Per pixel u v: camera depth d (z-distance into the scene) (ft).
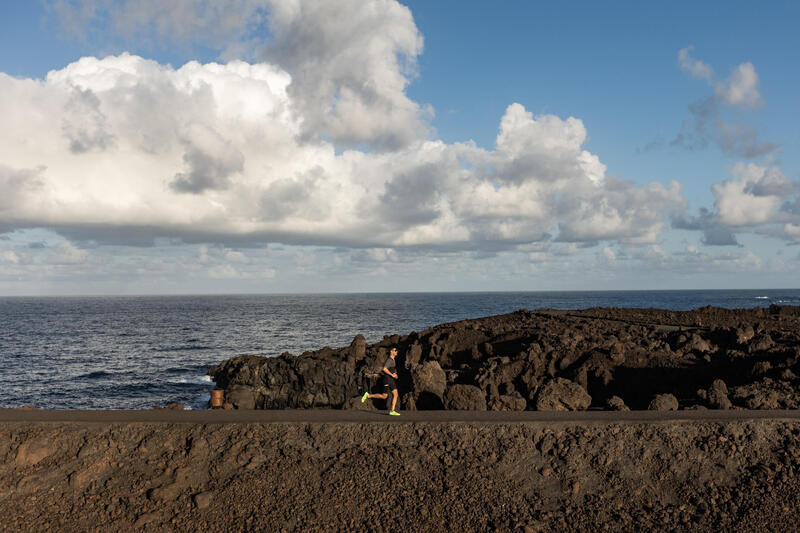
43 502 33.27
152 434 38.01
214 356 186.70
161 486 34.01
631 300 650.84
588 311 151.53
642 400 73.72
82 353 197.26
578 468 35.70
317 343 224.74
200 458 36.40
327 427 38.91
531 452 37.06
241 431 38.37
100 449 36.88
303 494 33.78
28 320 411.13
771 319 121.90
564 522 31.91
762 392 51.62
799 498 32.71
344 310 544.21
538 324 123.34
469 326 129.90
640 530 31.30
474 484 34.47
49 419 39.96
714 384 53.11
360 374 102.68
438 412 43.98
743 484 34.37
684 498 33.78
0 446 36.70
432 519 32.01
